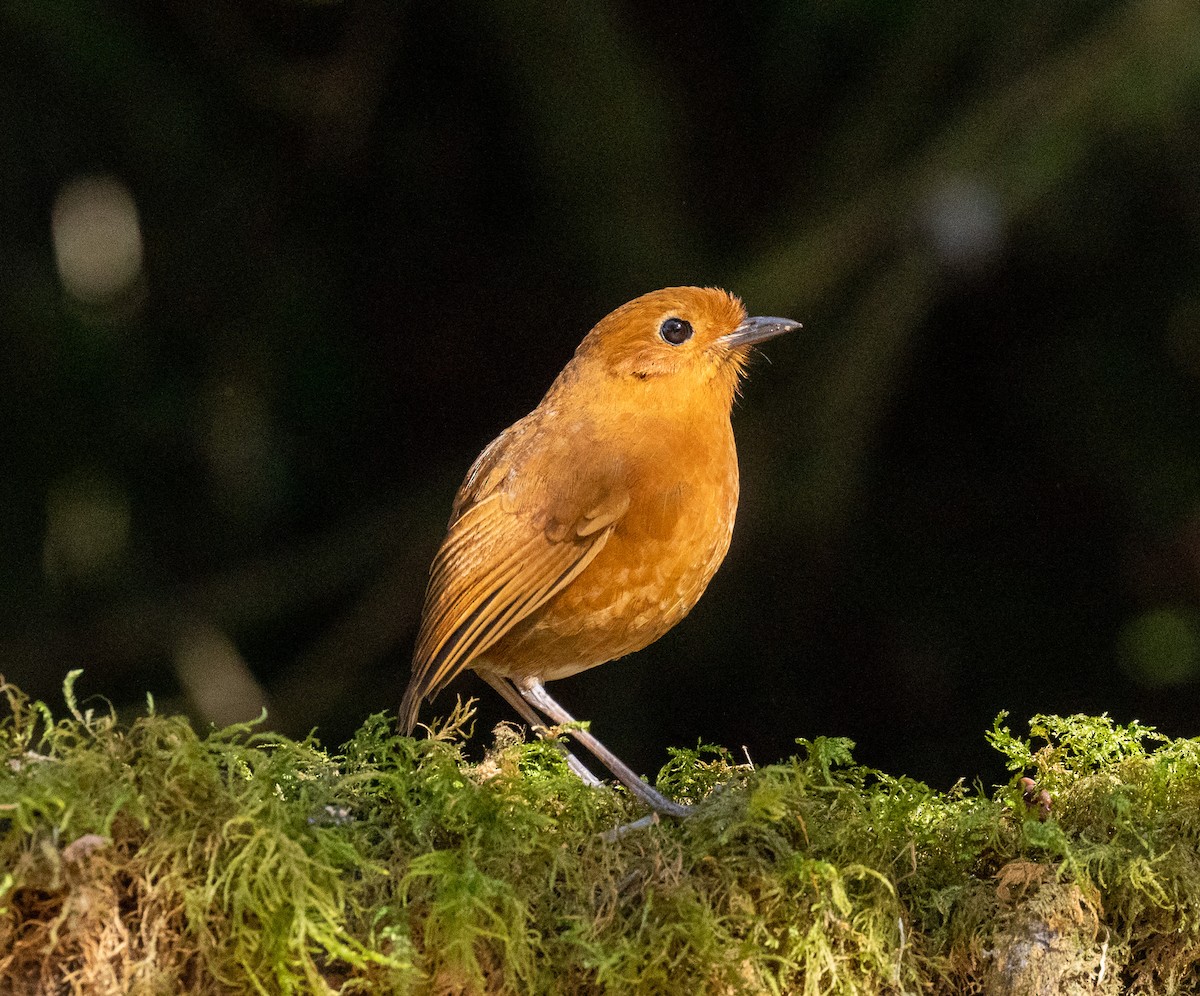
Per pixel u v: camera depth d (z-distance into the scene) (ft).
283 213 41.73
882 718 41.37
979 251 35.91
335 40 40.81
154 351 40.57
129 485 41.14
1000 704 41.09
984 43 37.91
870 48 39.50
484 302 42.98
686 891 15.14
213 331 41.06
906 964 15.85
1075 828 16.97
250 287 40.91
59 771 13.97
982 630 41.73
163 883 13.79
